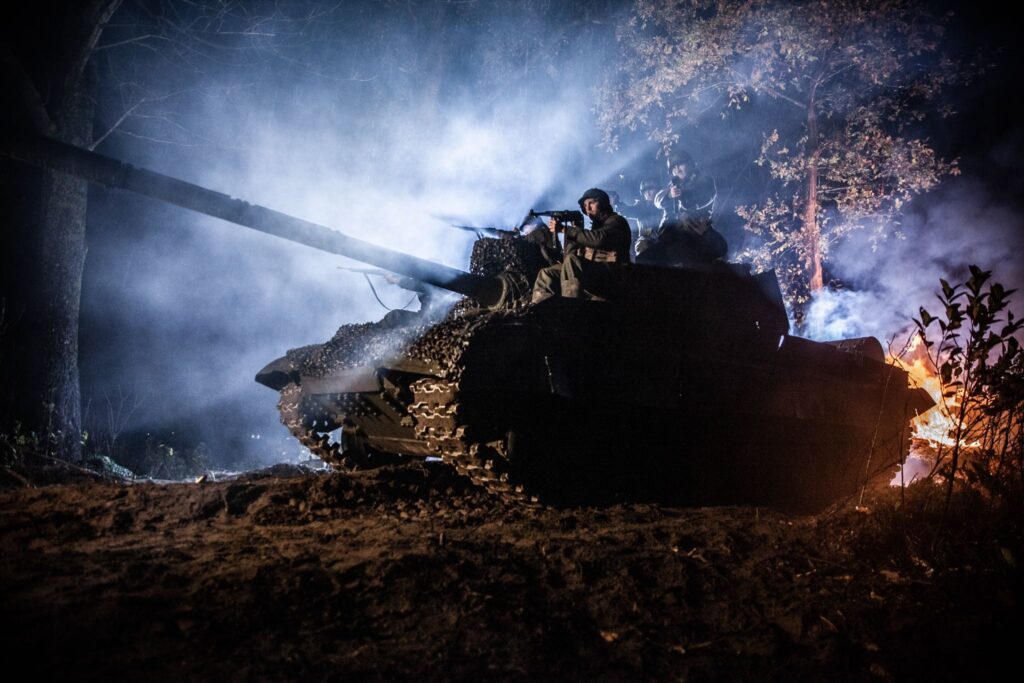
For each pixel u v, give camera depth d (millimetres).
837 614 5250
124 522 6738
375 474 8812
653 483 9383
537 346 8078
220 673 3936
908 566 6078
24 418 13234
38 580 4887
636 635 4918
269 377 10914
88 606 4484
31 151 7266
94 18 13062
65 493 7449
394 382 8719
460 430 7844
